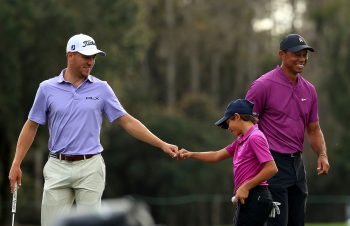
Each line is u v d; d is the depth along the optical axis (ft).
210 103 601.62
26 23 335.67
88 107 88.89
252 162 81.30
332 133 546.67
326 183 529.04
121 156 531.50
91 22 363.97
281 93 91.45
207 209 520.83
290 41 91.15
